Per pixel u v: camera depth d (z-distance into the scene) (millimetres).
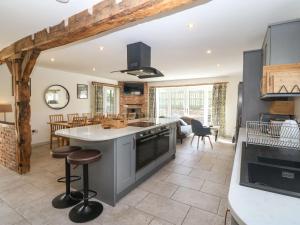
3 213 1938
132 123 3197
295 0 1675
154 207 2084
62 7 1843
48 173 2971
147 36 2609
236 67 4805
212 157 3969
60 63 4441
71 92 5805
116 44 2963
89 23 1846
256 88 2830
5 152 3230
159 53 3486
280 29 1885
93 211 1953
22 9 1886
